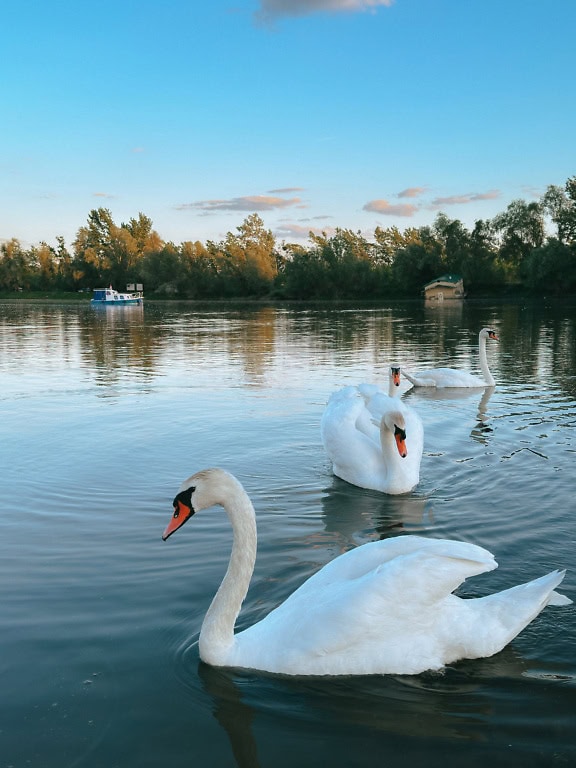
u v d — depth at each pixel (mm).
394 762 3807
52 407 14562
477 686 4477
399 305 72375
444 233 101062
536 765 3771
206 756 3869
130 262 135125
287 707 4293
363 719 4168
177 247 124375
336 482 9070
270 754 3883
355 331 36094
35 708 4293
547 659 4773
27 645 5012
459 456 10055
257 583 6000
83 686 4516
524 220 98750
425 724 4121
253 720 4176
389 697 4371
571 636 5055
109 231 137250
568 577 5953
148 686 4516
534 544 6715
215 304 87375
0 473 9570
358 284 105500
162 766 3787
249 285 113750
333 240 109938
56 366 21766
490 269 96312
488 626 4703
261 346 28109
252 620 5375
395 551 4965
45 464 10008
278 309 67438
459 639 4664
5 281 142375
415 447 9219
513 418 12695
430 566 4613
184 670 4691
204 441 11305
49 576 6168
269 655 4672
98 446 11039
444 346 27234
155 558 6547
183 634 5164
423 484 8820
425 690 4441
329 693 4418
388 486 8477
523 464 9508
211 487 4855
